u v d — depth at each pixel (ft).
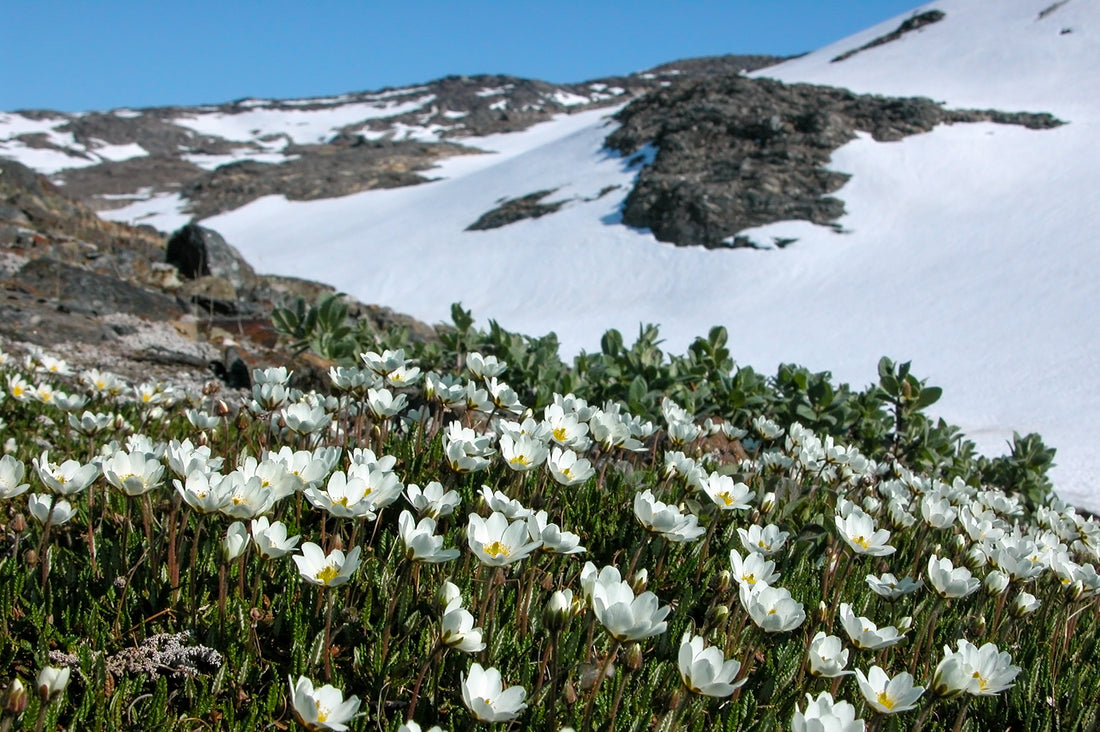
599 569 11.27
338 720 6.46
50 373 21.68
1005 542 11.57
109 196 407.85
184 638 8.25
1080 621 12.76
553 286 236.84
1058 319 159.12
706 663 6.84
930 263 207.51
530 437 11.16
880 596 11.00
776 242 231.71
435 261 271.08
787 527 12.83
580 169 323.98
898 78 364.38
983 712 9.71
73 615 8.61
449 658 8.34
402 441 13.52
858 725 6.67
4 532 10.61
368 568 9.58
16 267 40.50
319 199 384.06
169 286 51.98
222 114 611.06
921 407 24.45
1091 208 218.18
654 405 20.13
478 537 8.18
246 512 8.25
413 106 614.75
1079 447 85.15
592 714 7.63
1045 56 356.38
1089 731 9.34
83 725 7.25
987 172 255.70
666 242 244.83
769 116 288.92
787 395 24.82
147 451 10.31
